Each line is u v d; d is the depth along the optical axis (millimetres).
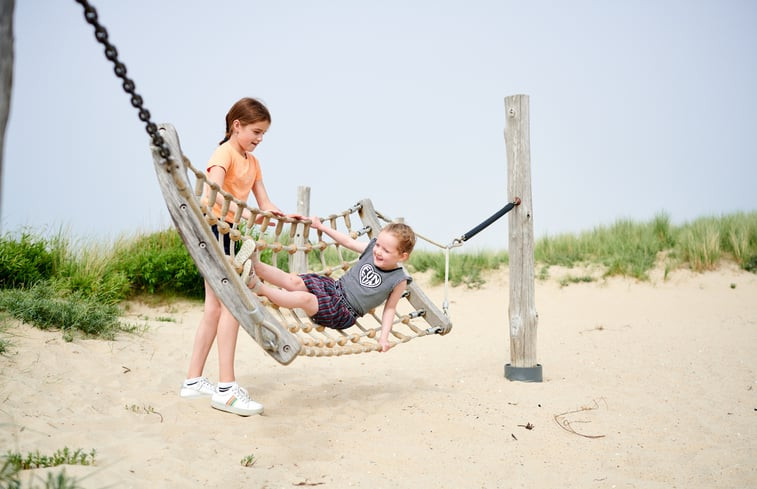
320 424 4832
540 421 5035
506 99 6391
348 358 7664
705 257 12547
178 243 11953
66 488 2938
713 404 5531
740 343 8078
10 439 3926
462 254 14258
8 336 6109
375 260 4965
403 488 3654
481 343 8750
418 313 5598
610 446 4492
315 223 5211
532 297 6391
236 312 3967
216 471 3723
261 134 4891
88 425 4387
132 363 6227
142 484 3412
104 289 9008
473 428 4820
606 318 10305
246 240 4215
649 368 6883
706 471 4039
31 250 8836
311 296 4637
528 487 3752
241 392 4926
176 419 4680
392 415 5094
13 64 2143
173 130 3898
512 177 6355
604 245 13773
